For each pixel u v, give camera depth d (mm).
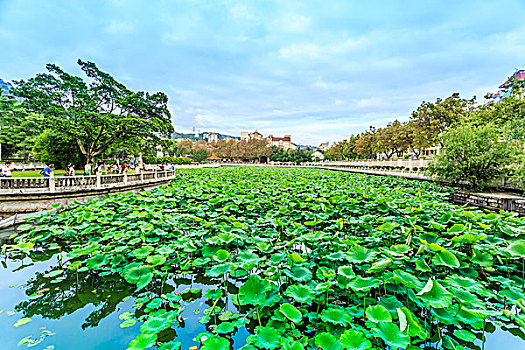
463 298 3117
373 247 5273
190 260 4969
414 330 2527
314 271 4523
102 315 3797
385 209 7848
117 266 4871
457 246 4902
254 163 79812
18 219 8922
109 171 19203
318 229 6887
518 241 3988
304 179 18766
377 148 45719
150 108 22531
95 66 19734
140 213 7102
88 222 6812
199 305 3920
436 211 7609
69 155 23109
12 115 35781
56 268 5363
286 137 126562
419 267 3758
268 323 3166
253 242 5328
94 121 18484
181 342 3139
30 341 3207
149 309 3721
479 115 21047
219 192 11539
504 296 3465
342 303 3664
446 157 14320
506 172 12391
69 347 3121
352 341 2469
